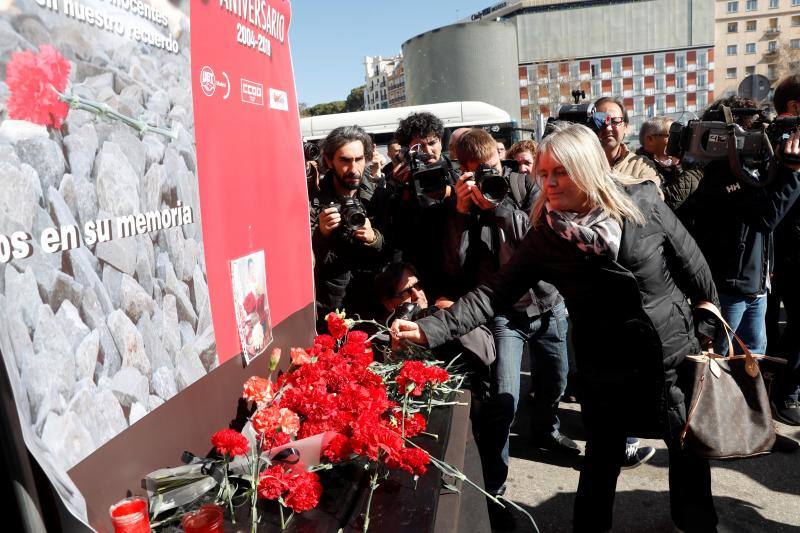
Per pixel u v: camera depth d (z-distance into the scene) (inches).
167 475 41.3
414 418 60.2
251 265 59.3
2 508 29.4
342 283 112.1
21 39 31.2
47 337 32.2
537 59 1792.6
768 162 110.7
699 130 118.0
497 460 104.8
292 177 72.7
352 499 46.9
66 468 33.2
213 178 51.9
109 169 37.7
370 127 408.2
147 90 42.1
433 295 112.1
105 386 37.0
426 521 44.1
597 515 85.6
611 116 129.0
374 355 93.0
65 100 34.1
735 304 129.3
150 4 43.0
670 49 1846.7
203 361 49.4
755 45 2452.0
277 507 45.8
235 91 56.7
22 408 28.8
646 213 75.8
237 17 57.6
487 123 394.0
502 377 103.2
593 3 1850.4
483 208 98.6
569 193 74.4
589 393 82.3
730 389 78.6
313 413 52.6
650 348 76.1
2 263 29.4
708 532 82.7
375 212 119.9
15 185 30.4
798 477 122.6
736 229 124.7
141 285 40.9
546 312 119.3
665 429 78.8
